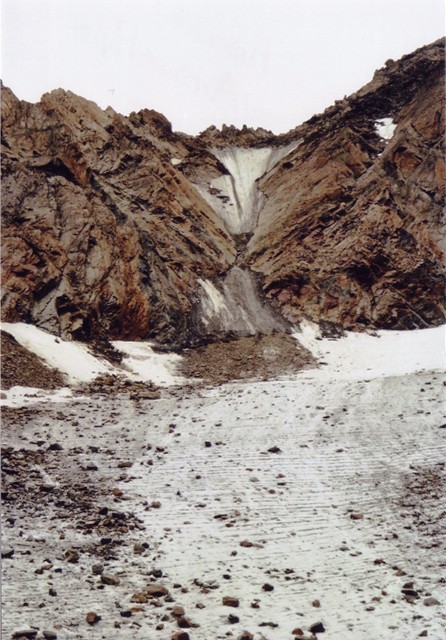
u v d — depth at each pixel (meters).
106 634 8.09
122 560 10.23
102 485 13.45
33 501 12.26
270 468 14.55
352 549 10.97
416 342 31.78
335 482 13.77
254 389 21.34
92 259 30.64
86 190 33.56
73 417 18.31
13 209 30.44
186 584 9.63
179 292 33.53
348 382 21.03
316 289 35.81
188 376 27.41
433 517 12.02
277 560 10.54
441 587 9.70
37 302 27.84
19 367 22.59
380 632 8.48
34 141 34.62
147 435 17.02
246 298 35.38
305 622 8.69
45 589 9.07
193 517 12.06
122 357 27.72
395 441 15.84
